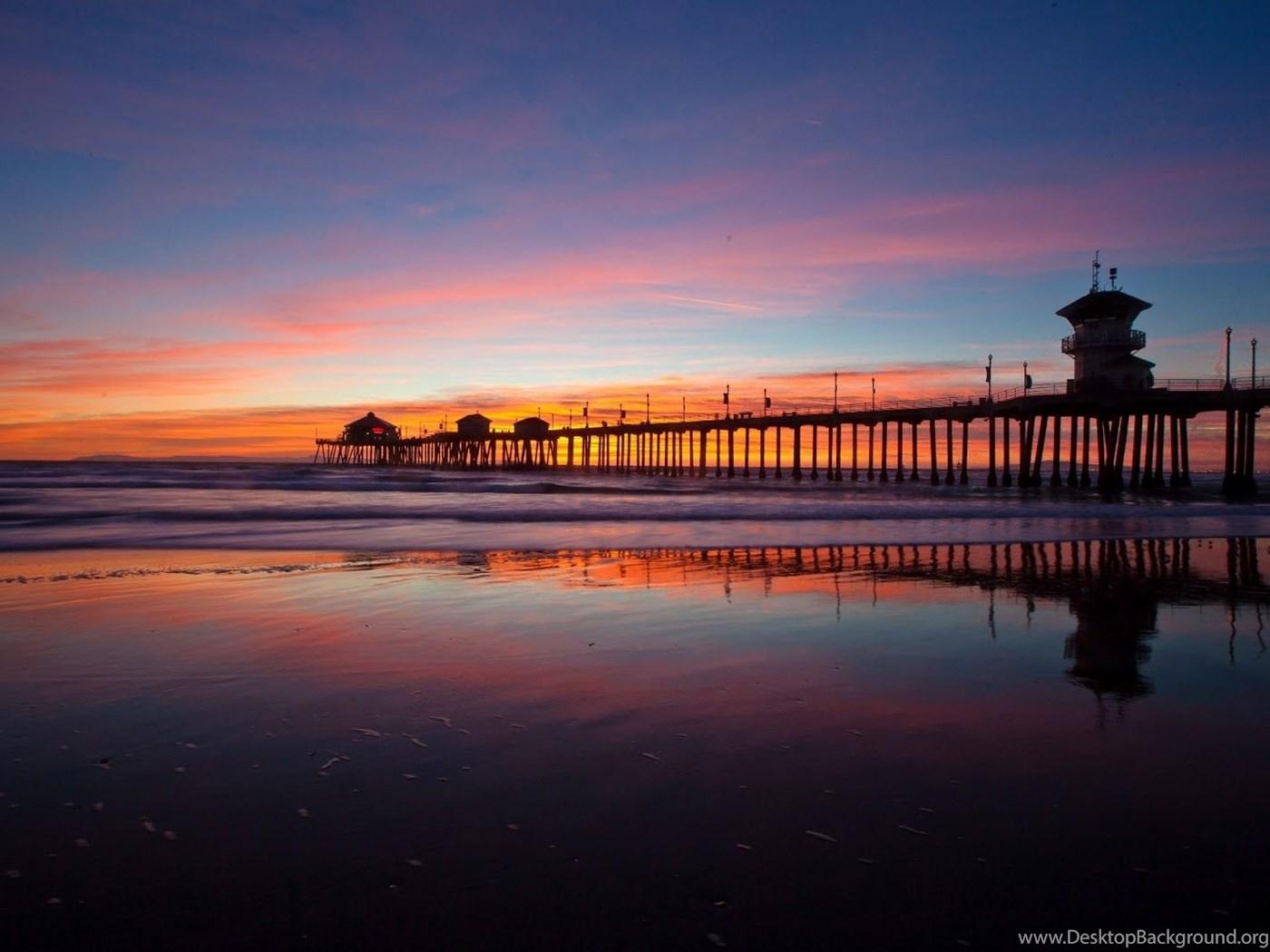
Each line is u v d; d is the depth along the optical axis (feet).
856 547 50.37
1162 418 161.38
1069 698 18.02
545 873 10.14
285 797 12.25
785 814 11.85
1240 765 13.99
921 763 13.96
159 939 8.73
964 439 175.94
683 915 9.25
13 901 9.37
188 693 17.57
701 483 192.24
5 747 14.21
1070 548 50.65
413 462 517.55
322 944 8.68
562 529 60.44
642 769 13.51
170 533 53.78
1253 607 30.22
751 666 20.44
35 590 31.01
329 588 32.22
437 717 16.06
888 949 8.67
